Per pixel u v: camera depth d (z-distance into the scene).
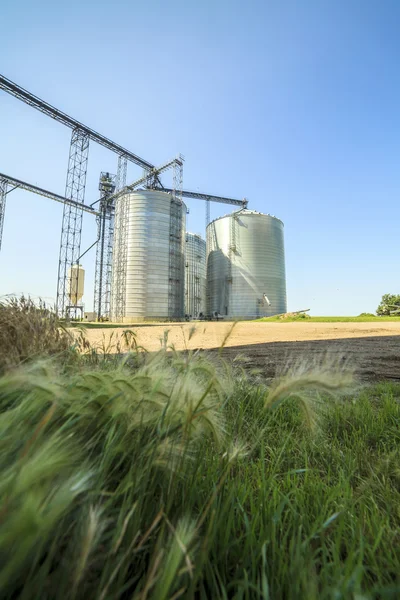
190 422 1.05
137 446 1.05
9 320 2.36
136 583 0.81
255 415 2.22
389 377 4.45
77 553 0.64
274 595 0.74
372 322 30.72
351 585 0.66
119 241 63.16
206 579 0.84
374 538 0.98
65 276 46.91
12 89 38.41
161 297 61.69
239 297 73.50
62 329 2.96
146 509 0.93
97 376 1.27
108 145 52.62
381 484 1.43
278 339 11.84
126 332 2.92
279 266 77.38
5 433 0.79
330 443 2.04
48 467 0.58
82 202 49.50
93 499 0.76
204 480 1.16
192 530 0.74
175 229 65.44
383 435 2.20
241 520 1.08
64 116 44.44
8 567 0.45
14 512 0.48
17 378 0.88
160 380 1.29
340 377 1.25
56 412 1.06
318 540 1.02
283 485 1.39
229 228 76.25
